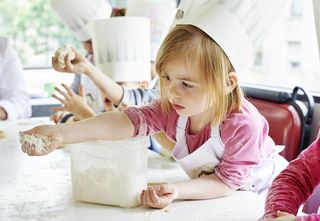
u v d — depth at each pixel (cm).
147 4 175
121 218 81
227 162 93
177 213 83
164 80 91
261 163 104
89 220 80
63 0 184
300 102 153
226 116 94
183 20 98
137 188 86
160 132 116
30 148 86
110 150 84
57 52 117
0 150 128
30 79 252
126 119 98
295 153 146
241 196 93
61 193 93
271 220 69
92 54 189
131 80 157
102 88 129
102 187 86
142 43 157
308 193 88
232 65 92
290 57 186
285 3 96
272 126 152
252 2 92
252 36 95
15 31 251
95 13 185
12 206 86
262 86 181
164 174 108
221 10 90
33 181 101
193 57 86
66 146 129
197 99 88
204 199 90
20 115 199
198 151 97
